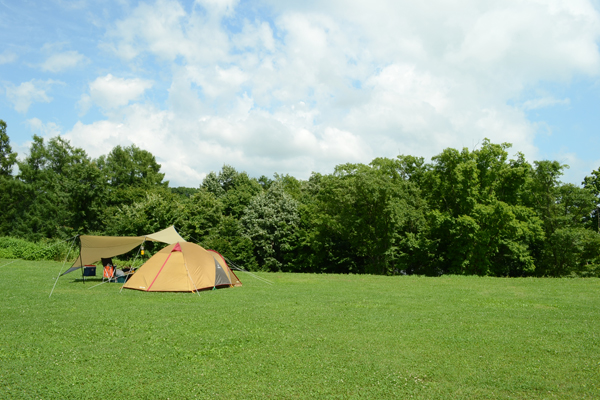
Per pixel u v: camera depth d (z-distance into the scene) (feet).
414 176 150.92
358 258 156.76
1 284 59.16
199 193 178.50
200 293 54.29
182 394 19.86
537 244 140.67
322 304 45.47
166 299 48.39
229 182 238.27
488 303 47.42
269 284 66.39
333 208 138.92
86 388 20.47
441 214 122.62
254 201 164.66
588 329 33.65
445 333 31.89
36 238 182.19
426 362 24.84
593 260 138.72
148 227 133.90
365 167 130.82
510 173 130.93
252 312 40.24
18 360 24.63
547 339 30.35
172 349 27.25
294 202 164.25
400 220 117.80
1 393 19.77
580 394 20.15
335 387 20.90
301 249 155.22
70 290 55.11
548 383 21.48
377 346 28.14
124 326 33.58
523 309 43.34
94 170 179.73
